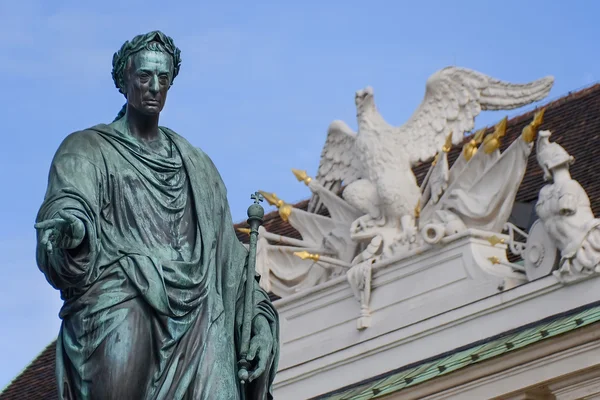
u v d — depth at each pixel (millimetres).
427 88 40469
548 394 36125
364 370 39812
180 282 9445
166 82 9805
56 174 9469
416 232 39656
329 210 41750
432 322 38719
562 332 35188
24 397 52938
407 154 40344
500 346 36406
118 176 9609
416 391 37625
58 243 9078
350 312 40469
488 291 37844
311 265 41750
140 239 9562
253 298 9867
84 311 9297
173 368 9359
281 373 41375
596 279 35969
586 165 44375
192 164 9859
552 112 49156
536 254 37375
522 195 43656
